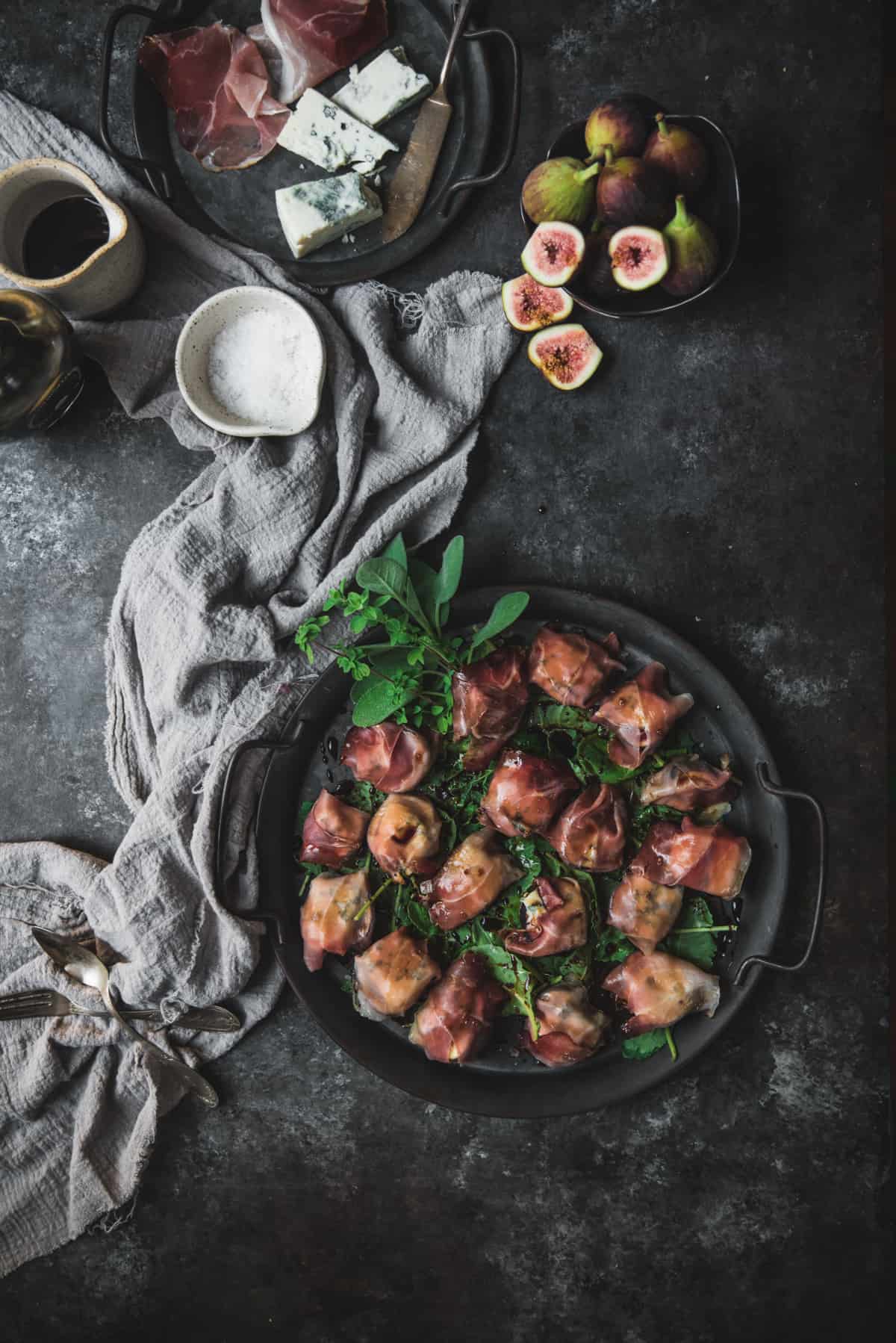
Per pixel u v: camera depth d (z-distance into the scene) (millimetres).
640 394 1038
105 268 995
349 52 1024
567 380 1027
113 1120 1056
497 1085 1005
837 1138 1023
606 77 1031
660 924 976
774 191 1027
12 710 1079
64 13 1060
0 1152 1054
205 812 1012
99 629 1072
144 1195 1066
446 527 1035
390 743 980
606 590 1042
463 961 989
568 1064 987
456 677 972
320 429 1025
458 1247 1050
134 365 1036
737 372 1033
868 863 1025
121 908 1022
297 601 1030
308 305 1026
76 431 1068
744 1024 1029
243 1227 1062
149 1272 1068
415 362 1034
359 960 990
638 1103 1037
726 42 1024
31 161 989
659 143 943
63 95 1060
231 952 1029
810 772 1030
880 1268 1021
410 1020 1013
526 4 1034
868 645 1028
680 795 973
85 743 1075
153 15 1014
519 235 1042
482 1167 1047
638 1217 1037
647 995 973
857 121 1022
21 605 1076
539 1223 1044
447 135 1035
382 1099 1054
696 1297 1033
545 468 1045
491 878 978
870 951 1023
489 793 978
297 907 1017
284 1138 1059
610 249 962
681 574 1038
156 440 1064
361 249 1036
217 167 1042
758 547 1034
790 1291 1026
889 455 1068
